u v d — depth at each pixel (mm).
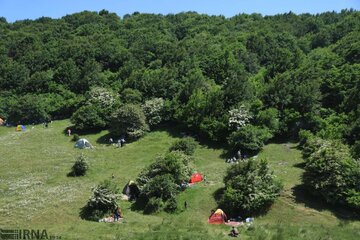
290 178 49344
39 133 74000
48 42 113062
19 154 62969
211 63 86500
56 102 85188
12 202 45219
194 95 69250
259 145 58812
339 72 69500
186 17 139625
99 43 106438
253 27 120375
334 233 37469
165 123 72250
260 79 79188
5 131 77688
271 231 38719
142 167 56469
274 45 99312
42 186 50500
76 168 54219
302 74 69250
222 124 62844
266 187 43719
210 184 49062
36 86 92188
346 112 62188
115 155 61875
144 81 80688
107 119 73125
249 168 45438
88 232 37719
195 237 36250
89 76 90375
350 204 42312
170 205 44500
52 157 61406
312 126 61375
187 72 83250
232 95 67625
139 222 41312
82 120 72250
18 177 53656
